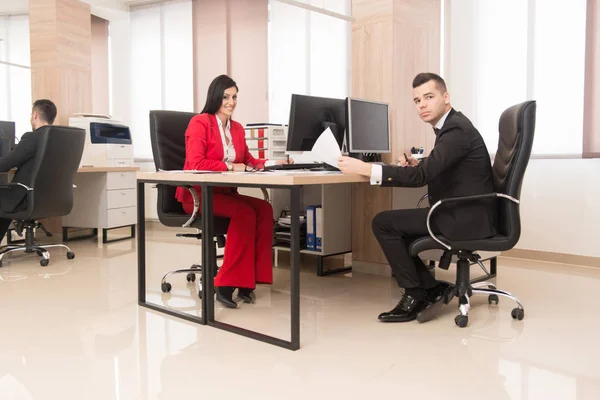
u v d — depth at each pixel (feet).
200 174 8.16
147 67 20.67
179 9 19.79
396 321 8.47
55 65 17.47
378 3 11.71
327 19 16.84
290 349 7.20
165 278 10.39
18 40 22.56
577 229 13.08
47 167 12.46
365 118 10.65
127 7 20.67
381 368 6.54
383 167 7.74
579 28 12.76
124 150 17.37
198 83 19.80
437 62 13.09
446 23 14.83
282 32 17.81
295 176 6.97
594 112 12.60
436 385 6.03
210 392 5.87
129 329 8.09
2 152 13.67
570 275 11.96
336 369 6.51
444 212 8.06
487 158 8.05
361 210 12.36
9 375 6.32
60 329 8.06
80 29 18.29
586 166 12.89
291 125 10.19
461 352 7.10
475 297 10.11
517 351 7.13
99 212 16.55
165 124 10.28
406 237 8.57
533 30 13.37
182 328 8.15
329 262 13.61
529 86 13.52
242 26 18.71
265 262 9.52
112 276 11.78
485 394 5.79
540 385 6.03
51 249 15.46
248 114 18.84
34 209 12.42
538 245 13.67
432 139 12.95
